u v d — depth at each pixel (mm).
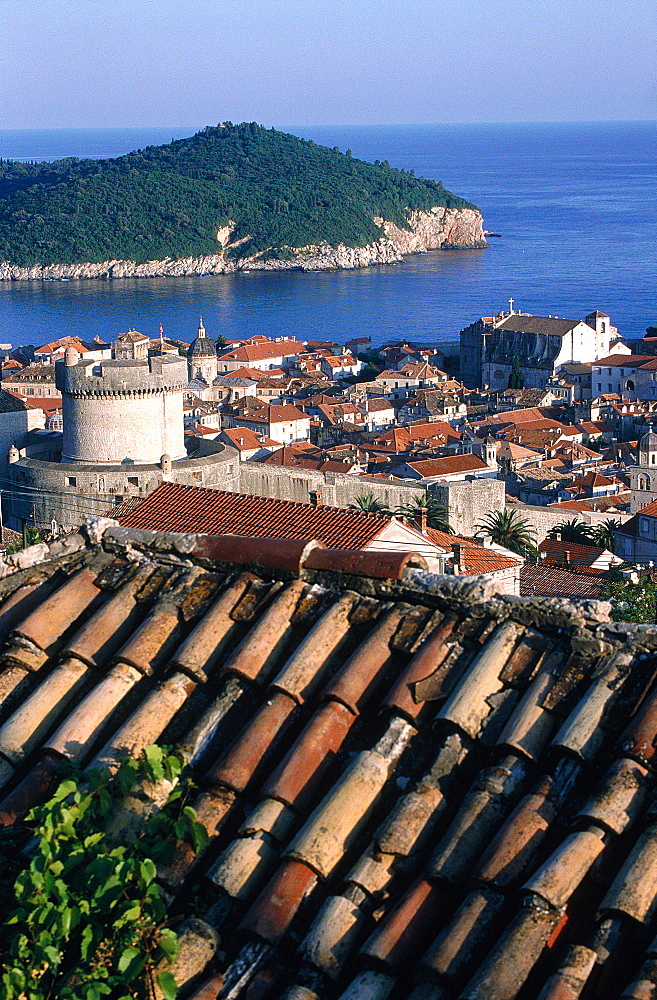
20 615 15148
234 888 11633
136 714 13312
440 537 74312
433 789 11961
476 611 13453
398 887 11438
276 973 11062
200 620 14359
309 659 13391
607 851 11125
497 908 10930
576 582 77562
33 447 112812
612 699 12117
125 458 105125
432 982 10586
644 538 125062
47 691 13930
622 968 10375
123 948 11148
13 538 75438
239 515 50969
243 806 12414
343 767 12438
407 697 12703
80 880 11539
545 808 11508
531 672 12672
